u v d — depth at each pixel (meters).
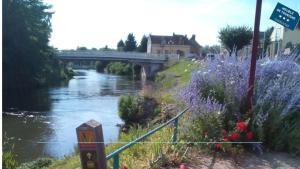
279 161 7.21
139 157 7.02
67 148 20.66
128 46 129.50
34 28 55.56
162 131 8.65
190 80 9.07
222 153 7.40
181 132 8.00
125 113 28.30
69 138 23.78
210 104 7.83
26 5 54.59
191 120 7.91
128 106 28.42
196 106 7.87
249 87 8.11
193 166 6.73
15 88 51.75
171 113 18.23
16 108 35.84
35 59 55.31
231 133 7.60
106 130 25.81
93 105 38.59
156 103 28.06
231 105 8.09
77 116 32.06
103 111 34.72
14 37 51.50
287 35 43.25
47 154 19.12
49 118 31.02
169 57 77.00
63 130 26.39
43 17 57.75
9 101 40.38
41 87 57.38
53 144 21.64
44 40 57.44
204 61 9.62
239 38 52.31
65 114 33.00
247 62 8.88
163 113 18.98
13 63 51.56
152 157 6.75
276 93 8.12
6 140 22.73
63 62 83.50
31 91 51.59
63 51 74.56
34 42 54.94
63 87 59.22
